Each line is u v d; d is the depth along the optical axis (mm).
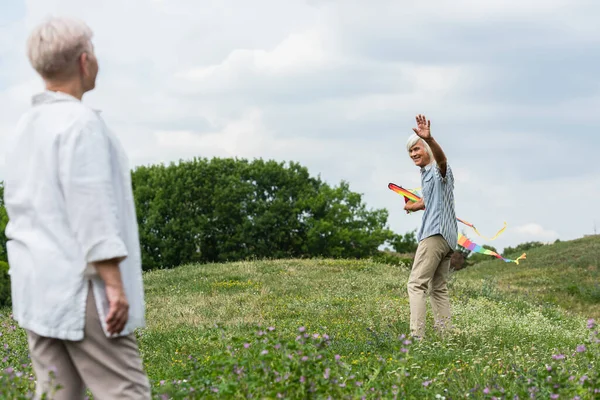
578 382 4523
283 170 50625
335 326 11070
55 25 3248
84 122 3107
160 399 4145
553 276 29797
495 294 18047
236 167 49875
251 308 15445
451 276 19219
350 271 22719
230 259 47188
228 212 47594
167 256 46906
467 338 8742
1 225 40969
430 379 5559
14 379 4082
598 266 31094
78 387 3342
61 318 3084
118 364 3189
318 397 3953
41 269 3088
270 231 48656
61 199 3113
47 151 3102
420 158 8438
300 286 19094
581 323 13438
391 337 8477
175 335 10961
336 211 51250
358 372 5199
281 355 4324
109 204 3055
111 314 3062
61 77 3268
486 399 4699
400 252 54531
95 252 3008
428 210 8305
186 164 48969
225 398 3955
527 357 6863
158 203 47562
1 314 13211
